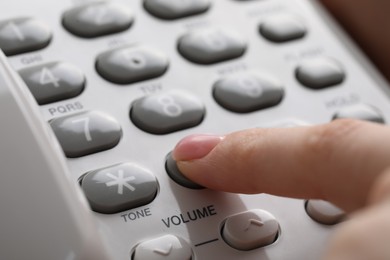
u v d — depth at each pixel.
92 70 0.18
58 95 0.18
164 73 0.18
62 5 0.19
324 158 0.15
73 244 0.14
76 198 0.14
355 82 0.19
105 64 0.18
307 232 0.16
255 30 0.20
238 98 0.18
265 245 0.16
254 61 0.19
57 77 0.18
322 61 0.19
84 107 0.18
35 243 0.14
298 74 0.19
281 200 0.17
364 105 0.19
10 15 0.19
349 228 0.12
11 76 0.15
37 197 0.14
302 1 0.21
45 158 0.14
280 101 0.18
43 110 0.17
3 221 0.14
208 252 0.16
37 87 0.17
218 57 0.19
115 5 0.19
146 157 0.17
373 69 0.20
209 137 0.17
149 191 0.16
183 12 0.20
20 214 0.14
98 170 0.16
